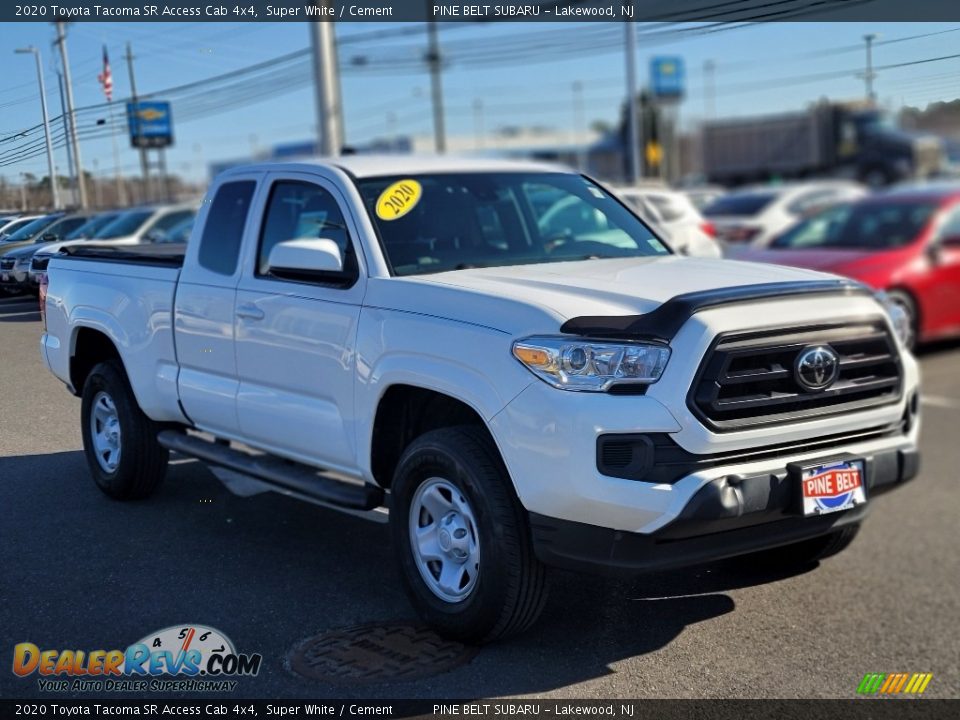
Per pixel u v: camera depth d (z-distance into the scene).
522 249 4.87
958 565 5.37
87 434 4.80
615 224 5.29
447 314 3.89
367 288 4.25
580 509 3.47
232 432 4.83
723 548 3.69
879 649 4.16
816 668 3.94
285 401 4.52
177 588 4.11
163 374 4.98
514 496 3.68
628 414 3.46
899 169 41.34
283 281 4.57
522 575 3.66
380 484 4.27
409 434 4.27
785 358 3.74
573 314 3.62
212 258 4.96
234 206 5.01
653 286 3.97
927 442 8.16
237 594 4.14
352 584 4.39
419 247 4.51
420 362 3.91
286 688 3.48
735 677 3.80
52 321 4.34
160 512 4.84
